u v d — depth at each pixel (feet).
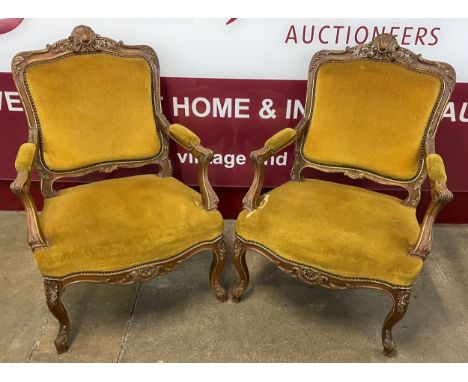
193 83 7.35
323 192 6.36
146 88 6.64
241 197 8.52
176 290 7.20
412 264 5.35
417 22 6.72
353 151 6.59
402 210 6.18
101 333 6.46
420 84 6.12
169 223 5.78
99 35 6.39
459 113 7.40
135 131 6.72
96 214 5.77
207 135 7.84
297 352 6.24
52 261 5.37
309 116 6.70
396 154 6.38
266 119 7.66
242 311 6.84
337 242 5.52
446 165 7.93
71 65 6.26
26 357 6.08
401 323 6.66
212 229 6.08
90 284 7.25
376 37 6.19
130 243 5.55
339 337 6.46
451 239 8.25
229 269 7.61
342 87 6.42
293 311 6.85
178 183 6.72
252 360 6.12
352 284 5.59
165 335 6.45
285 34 6.91
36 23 6.80
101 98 6.47
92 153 6.61
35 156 5.82
